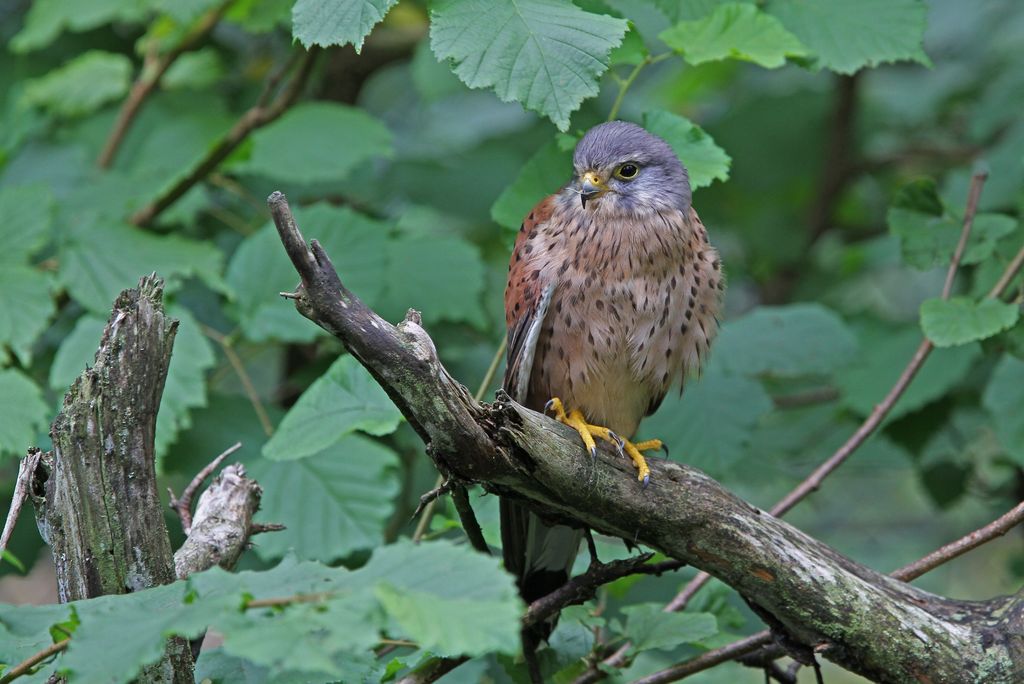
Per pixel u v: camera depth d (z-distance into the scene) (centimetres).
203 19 1055
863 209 1464
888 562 1305
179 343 796
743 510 593
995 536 650
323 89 1253
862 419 1006
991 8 1378
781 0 774
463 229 1238
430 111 1460
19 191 861
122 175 1011
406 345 505
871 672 588
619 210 732
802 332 956
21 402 728
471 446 534
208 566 603
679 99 1524
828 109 1377
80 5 1020
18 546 896
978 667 569
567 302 746
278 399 1042
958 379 946
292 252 484
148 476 520
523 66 530
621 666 658
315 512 786
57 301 954
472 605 355
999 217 800
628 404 779
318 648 347
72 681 362
